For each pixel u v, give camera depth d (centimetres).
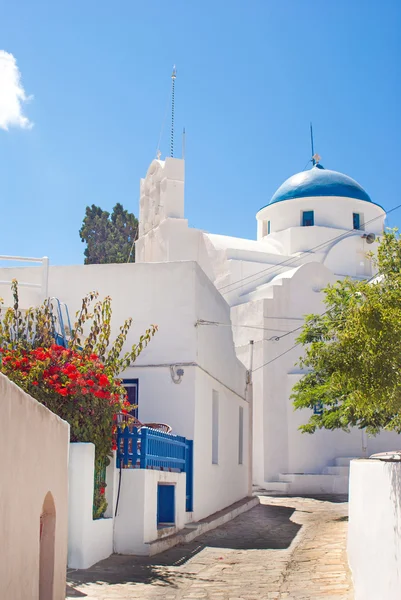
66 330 1404
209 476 1642
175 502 1346
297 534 1466
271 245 3419
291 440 2652
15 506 578
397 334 687
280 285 2780
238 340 2834
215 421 1783
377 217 3497
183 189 3238
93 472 1066
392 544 650
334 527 1559
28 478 620
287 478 2552
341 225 3416
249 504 2009
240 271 3036
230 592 927
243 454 2230
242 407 2245
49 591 716
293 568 1083
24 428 608
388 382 710
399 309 729
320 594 903
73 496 1040
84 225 4753
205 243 3178
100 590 911
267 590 939
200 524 1441
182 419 1480
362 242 3353
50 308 1400
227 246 3130
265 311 2720
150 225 3375
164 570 1051
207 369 1623
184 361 1498
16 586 577
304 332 1670
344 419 1719
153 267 1548
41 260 1501
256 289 2995
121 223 4744
